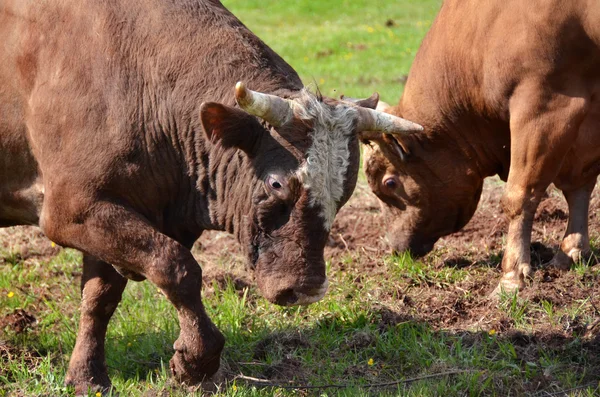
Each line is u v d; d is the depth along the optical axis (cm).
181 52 1119
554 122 1345
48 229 1120
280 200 1041
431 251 1625
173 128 1113
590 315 1309
